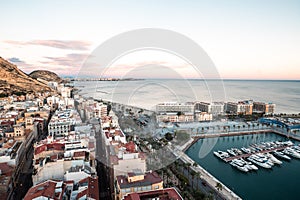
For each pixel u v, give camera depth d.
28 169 126.75
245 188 123.12
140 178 70.19
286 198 113.88
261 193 118.31
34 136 172.12
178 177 118.44
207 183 118.69
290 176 137.88
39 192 70.62
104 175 103.81
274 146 187.62
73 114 192.75
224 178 133.88
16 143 129.00
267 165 147.88
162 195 60.78
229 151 172.25
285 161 161.38
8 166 103.81
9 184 94.00
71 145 109.38
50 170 90.00
